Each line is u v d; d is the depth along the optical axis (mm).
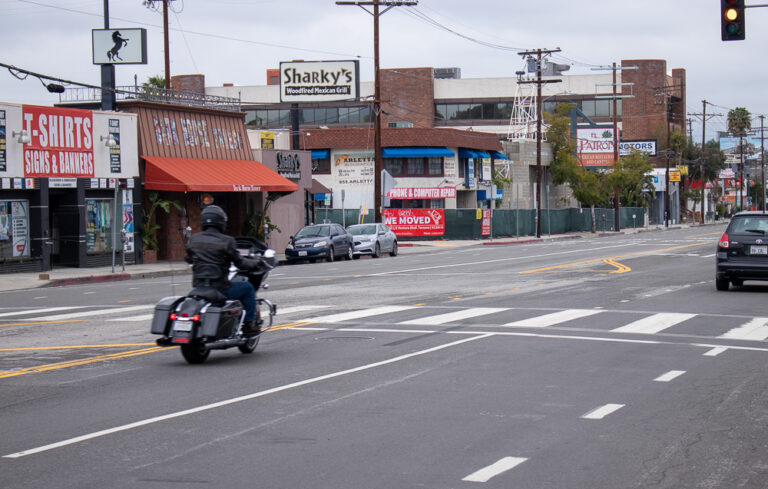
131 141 35625
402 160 64375
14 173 30078
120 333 15203
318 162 64500
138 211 36062
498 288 23141
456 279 26266
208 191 37375
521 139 82562
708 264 31562
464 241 59219
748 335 14477
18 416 8867
